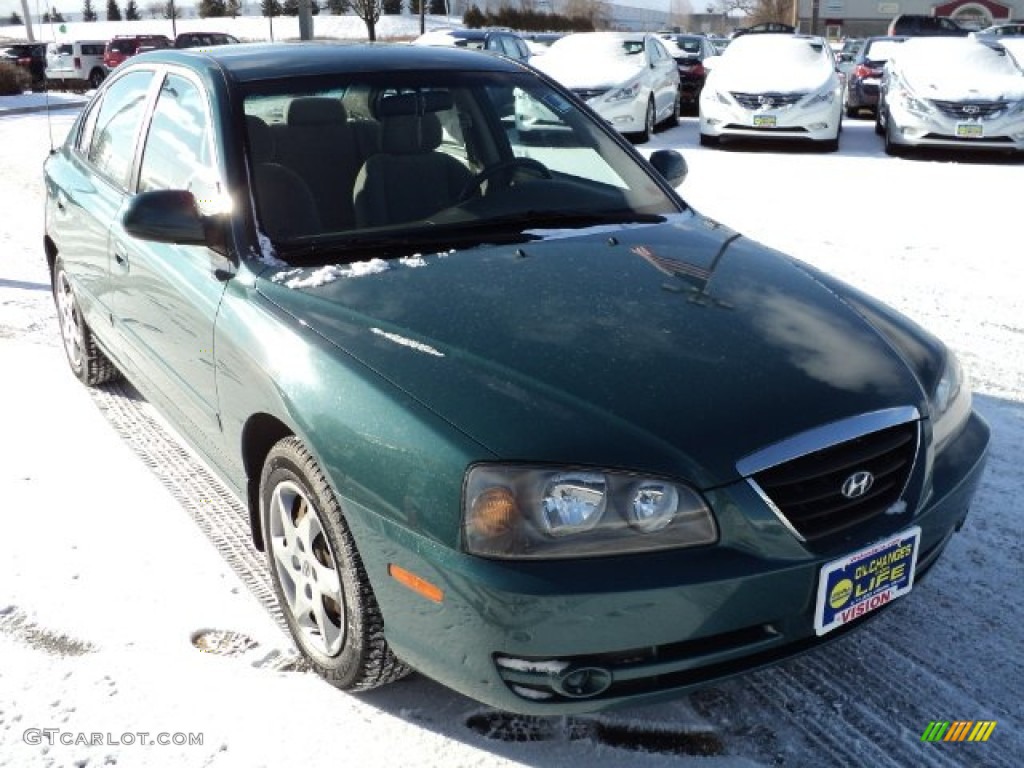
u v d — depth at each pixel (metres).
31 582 3.02
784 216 8.07
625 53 13.80
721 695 2.54
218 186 2.96
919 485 2.34
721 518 2.06
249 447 2.76
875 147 12.67
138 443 4.02
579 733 2.41
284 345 2.46
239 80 3.20
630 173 3.59
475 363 2.26
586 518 2.01
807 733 2.40
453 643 2.10
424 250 2.89
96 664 2.66
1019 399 4.39
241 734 2.41
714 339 2.42
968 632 2.79
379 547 2.16
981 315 5.50
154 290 3.25
